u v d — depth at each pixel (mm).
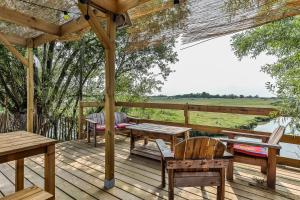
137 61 7910
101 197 2611
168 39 3143
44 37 4148
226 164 2229
